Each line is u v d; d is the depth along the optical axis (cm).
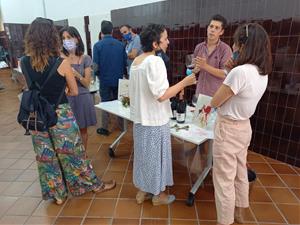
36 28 160
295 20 236
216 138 155
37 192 226
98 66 329
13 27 753
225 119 151
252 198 214
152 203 208
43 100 169
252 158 286
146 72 158
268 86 271
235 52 151
